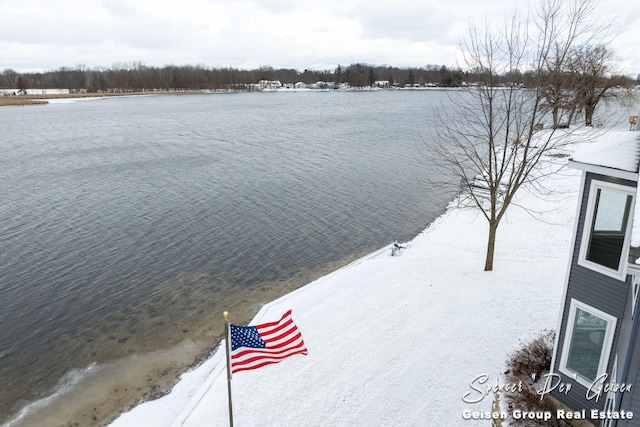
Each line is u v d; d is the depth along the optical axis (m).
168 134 70.62
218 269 24.27
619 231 10.19
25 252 26.20
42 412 14.59
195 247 26.97
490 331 15.69
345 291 20.14
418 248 25.77
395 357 14.95
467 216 30.89
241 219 31.58
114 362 16.92
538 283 18.78
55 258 25.47
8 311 20.41
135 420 13.89
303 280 23.03
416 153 52.81
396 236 28.66
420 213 32.75
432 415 12.45
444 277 20.44
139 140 64.81
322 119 91.25
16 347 18.00
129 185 40.19
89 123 85.56
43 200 35.78
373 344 15.78
